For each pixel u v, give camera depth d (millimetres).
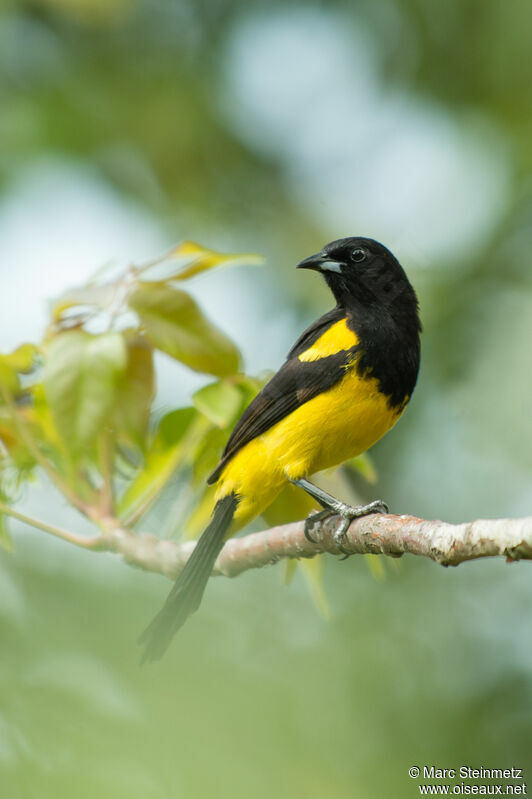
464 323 14305
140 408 8594
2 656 7246
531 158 16203
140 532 10898
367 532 7102
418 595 13578
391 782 7863
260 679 6871
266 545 8438
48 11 19109
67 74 18938
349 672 9531
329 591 12938
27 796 6160
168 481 9547
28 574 8812
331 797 6434
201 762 6098
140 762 6203
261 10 19734
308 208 18578
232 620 10352
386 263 9961
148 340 8492
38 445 9070
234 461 9336
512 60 17000
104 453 8625
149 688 6609
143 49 19781
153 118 19094
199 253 8539
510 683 12953
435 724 11461
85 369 7871
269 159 19391
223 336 8594
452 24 17953
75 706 6672
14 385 8750
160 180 19469
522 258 15203
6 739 6457
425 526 6504
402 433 14555
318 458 9281
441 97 18375
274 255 18047
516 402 12883
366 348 9273
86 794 6055
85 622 8031
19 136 18188
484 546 5805
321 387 9188
